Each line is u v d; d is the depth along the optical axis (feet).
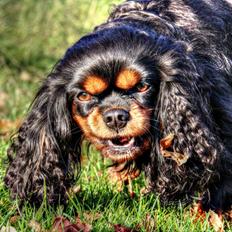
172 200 13.25
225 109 12.84
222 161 12.72
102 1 26.25
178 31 13.11
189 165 12.71
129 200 13.75
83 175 14.97
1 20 30.32
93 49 11.96
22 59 29.86
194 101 12.26
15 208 13.00
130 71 11.82
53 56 30.04
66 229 11.91
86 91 12.07
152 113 12.32
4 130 21.56
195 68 12.39
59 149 12.92
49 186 13.08
